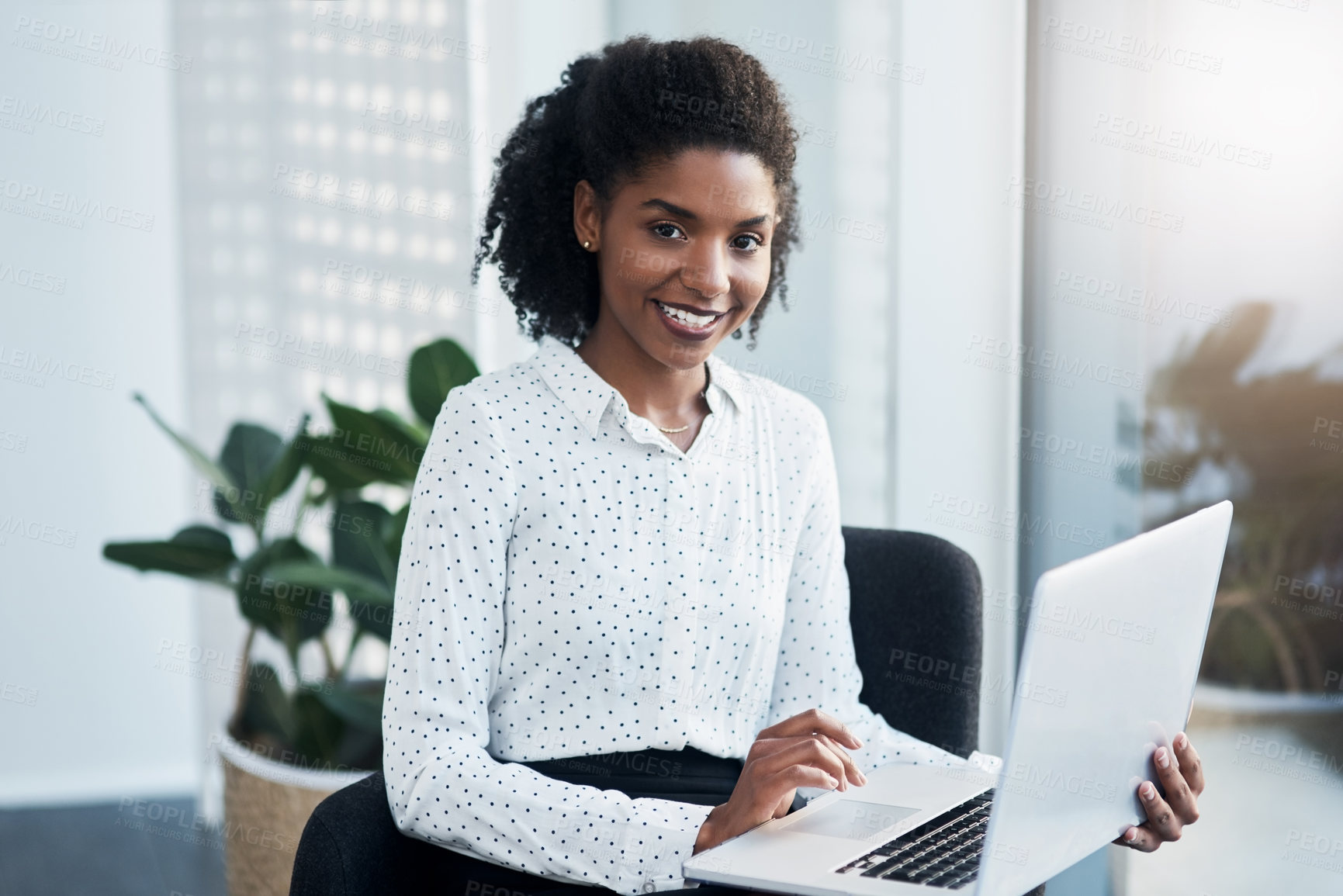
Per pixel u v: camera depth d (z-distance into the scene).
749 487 1.27
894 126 1.98
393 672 1.13
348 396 2.75
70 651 2.70
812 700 1.32
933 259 1.94
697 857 0.96
